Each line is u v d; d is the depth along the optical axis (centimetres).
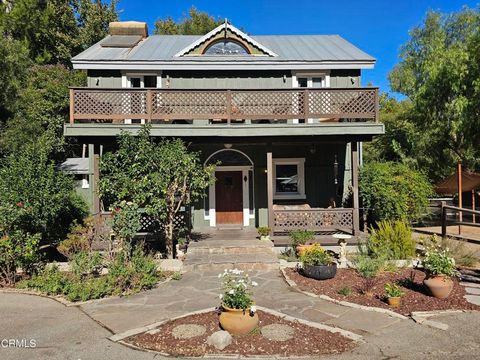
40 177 896
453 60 1670
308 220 1123
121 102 1099
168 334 502
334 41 1681
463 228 1570
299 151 1397
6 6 2280
